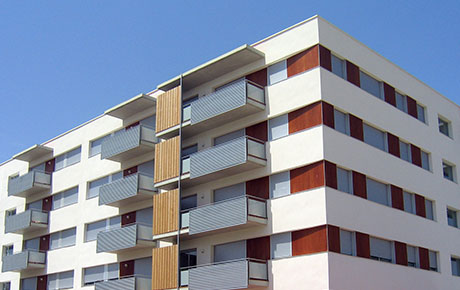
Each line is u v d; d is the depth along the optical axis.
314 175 25.61
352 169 26.78
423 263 29.80
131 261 33.78
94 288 34.69
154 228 30.56
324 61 26.94
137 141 33.44
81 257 37.41
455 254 32.53
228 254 28.27
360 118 28.09
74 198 39.75
